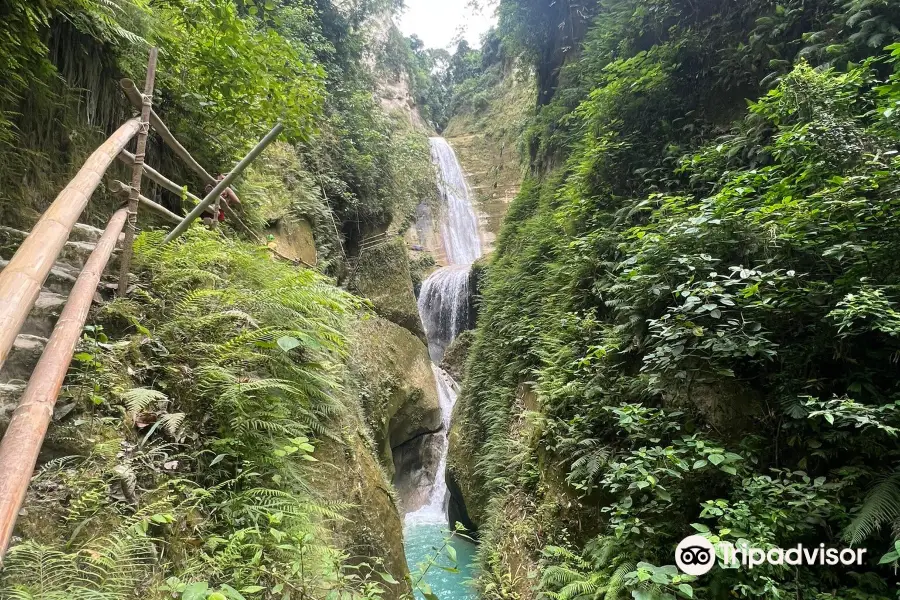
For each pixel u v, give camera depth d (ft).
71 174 11.13
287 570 6.09
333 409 10.84
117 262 9.97
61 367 4.69
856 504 7.44
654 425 10.02
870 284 8.21
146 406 6.91
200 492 6.22
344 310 10.90
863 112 11.73
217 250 11.15
